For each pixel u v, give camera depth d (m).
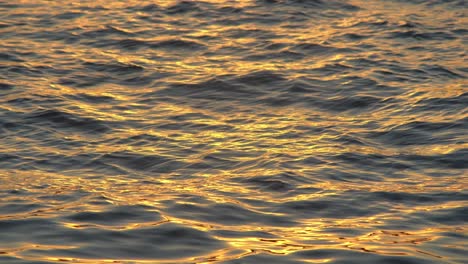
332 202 27.27
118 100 38.56
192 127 35.28
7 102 37.53
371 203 27.22
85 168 30.50
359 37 48.44
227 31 49.38
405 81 41.22
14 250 22.55
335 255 22.73
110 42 47.22
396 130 34.72
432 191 28.27
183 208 26.39
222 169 30.50
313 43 47.12
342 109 37.78
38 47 45.94
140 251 22.84
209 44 47.06
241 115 36.94
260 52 45.69
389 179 29.58
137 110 37.38
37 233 23.91
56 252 22.53
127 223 24.92
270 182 29.00
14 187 28.22
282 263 22.12
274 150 32.44
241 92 39.94
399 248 23.31
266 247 23.33
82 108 37.19
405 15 53.00
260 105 38.34
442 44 47.47
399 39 48.25
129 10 53.34
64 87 40.00
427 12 54.00
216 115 36.97
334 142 33.38
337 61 44.16
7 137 33.66
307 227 25.14
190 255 22.62
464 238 24.20
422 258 22.58
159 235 24.03
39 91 39.12
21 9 52.94
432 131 34.53
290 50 45.94
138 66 43.25
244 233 24.47
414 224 25.44
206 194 27.81
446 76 42.00
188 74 42.16
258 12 53.00
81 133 34.41
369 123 35.75
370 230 24.86
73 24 50.19
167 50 46.09
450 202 27.27
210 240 23.78
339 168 30.53
